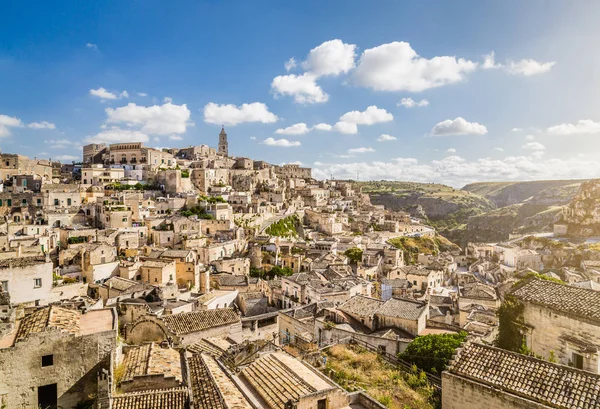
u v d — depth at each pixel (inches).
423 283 3759.8
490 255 5541.3
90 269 2925.7
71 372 920.9
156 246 4047.7
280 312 2172.7
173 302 2374.5
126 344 1333.7
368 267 4264.3
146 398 863.1
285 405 768.9
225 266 4030.5
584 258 3986.2
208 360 1135.6
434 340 1435.8
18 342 877.8
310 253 4835.1
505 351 1034.7
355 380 1217.4
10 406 866.8
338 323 1882.4
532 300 1258.6
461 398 999.6
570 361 1136.8
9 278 1793.8
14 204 4606.3
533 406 871.1
